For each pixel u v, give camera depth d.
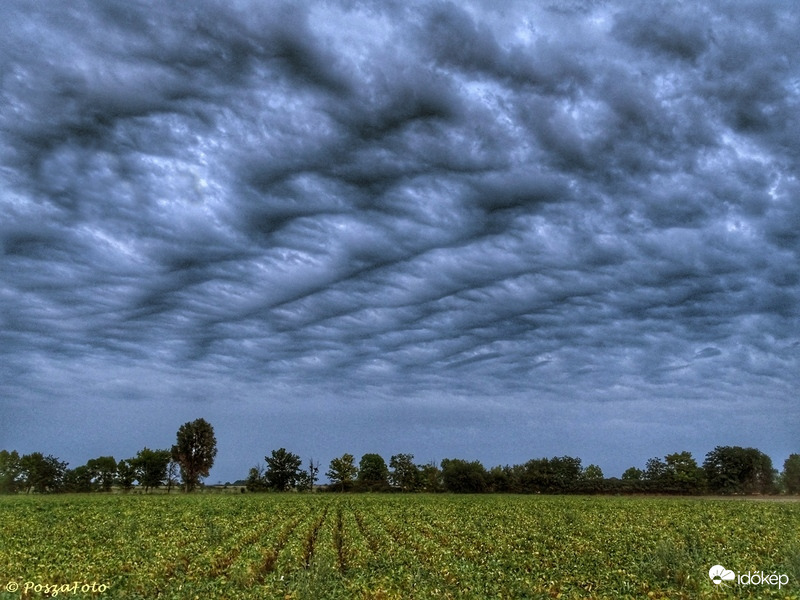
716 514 61.69
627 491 147.25
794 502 93.50
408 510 67.94
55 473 160.75
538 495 132.75
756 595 21.84
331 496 112.88
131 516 56.81
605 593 22.80
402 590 23.47
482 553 33.78
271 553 33.19
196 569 28.20
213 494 125.88
